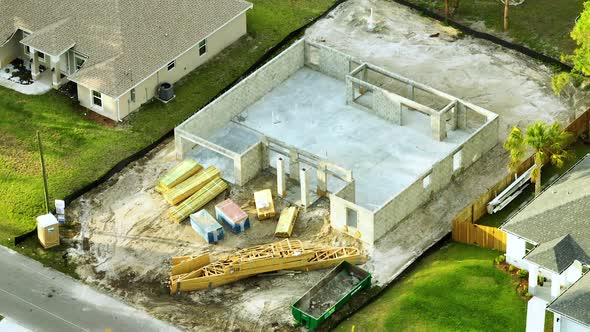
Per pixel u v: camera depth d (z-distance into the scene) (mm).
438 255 93125
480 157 102625
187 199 98125
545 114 108438
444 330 84812
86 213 97875
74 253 93938
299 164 99375
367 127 106312
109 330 86812
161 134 106062
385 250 93500
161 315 88000
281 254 91375
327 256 92000
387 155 102938
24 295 89938
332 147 104062
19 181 100312
